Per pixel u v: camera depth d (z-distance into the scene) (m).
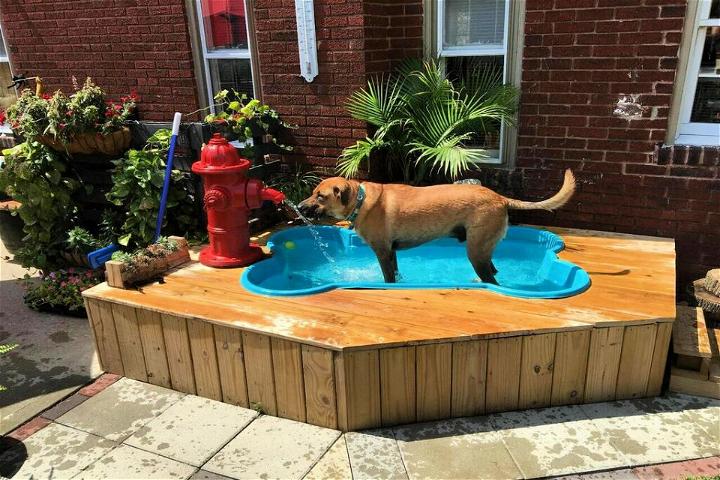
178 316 2.88
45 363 3.37
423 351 2.55
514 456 2.44
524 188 4.28
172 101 5.14
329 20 4.19
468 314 2.76
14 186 4.38
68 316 3.97
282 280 3.78
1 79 6.14
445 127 4.08
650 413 2.70
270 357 2.70
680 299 3.93
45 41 5.55
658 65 3.62
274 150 4.65
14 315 3.99
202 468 2.44
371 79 4.29
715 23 3.44
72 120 4.05
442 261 4.29
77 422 2.80
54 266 4.61
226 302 3.01
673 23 3.51
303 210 3.27
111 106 4.36
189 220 4.31
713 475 2.29
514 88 4.04
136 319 3.04
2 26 5.70
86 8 5.17
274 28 4.43
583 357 2.69
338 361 2.51
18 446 2.62
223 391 2.93
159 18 4.88
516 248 4.16
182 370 3.01
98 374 3.26
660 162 3.79
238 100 5.00
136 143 4.41
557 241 3.80
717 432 2.55
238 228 3.59
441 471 2.37
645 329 2.66
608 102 3.83
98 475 2.41
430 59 4.36
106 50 5.27
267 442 2.60
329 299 3.00
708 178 3.69
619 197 4.00
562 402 2.79
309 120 4.58
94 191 4.57
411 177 4.61
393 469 2.38
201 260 3.67
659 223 3.93
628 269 3.32
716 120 3.71
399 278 3.62
